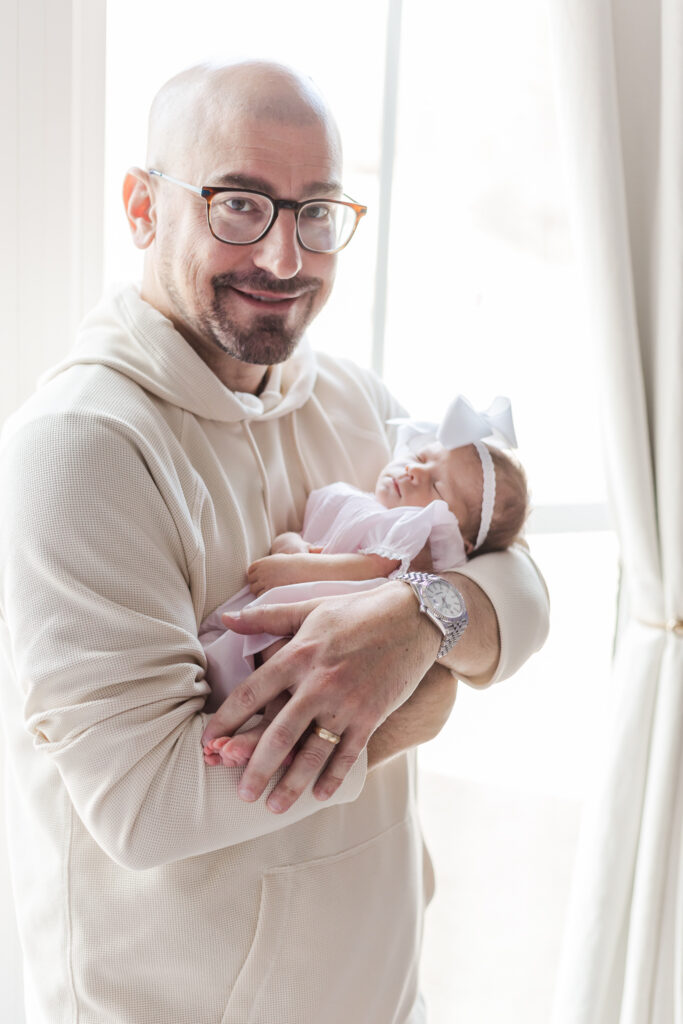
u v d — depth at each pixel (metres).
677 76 1.55
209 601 1.11
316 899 1.13
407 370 1.88
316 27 1.68
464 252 1.88
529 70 1.85
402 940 1.27
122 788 0.93
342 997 1.17
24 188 1.45
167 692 0.95
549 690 2.07
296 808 0.99
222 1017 1.08
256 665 1.10
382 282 1.82
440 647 1.09
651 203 1.64
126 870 1.07
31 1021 1.20
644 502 1.67
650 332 1.67
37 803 1.11
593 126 1.54
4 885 1.56
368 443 1.40
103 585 0.94
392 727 1.15
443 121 1.81
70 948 1.08
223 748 0.95
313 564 1.14
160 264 1.13
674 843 1.71
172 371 1.12
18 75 1.41
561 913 2.10
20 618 0.94
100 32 1.47
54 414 0.99
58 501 0.94
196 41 1.60
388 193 1.78
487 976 2.06
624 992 1.73
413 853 1.31
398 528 1.20
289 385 1.32
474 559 1.28
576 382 2.02
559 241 1.95
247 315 1.11
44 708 0.94
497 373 1.95
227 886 1.07
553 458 2.03
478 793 2.03
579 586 2.08
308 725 0.99
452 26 1.78
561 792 2.08
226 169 1.05
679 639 1.70
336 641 0.99
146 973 1.07
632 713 1.72
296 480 1.30
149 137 1.15
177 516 1.03
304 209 1.10
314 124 1.09
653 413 1.69
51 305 1.49
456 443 1.28
